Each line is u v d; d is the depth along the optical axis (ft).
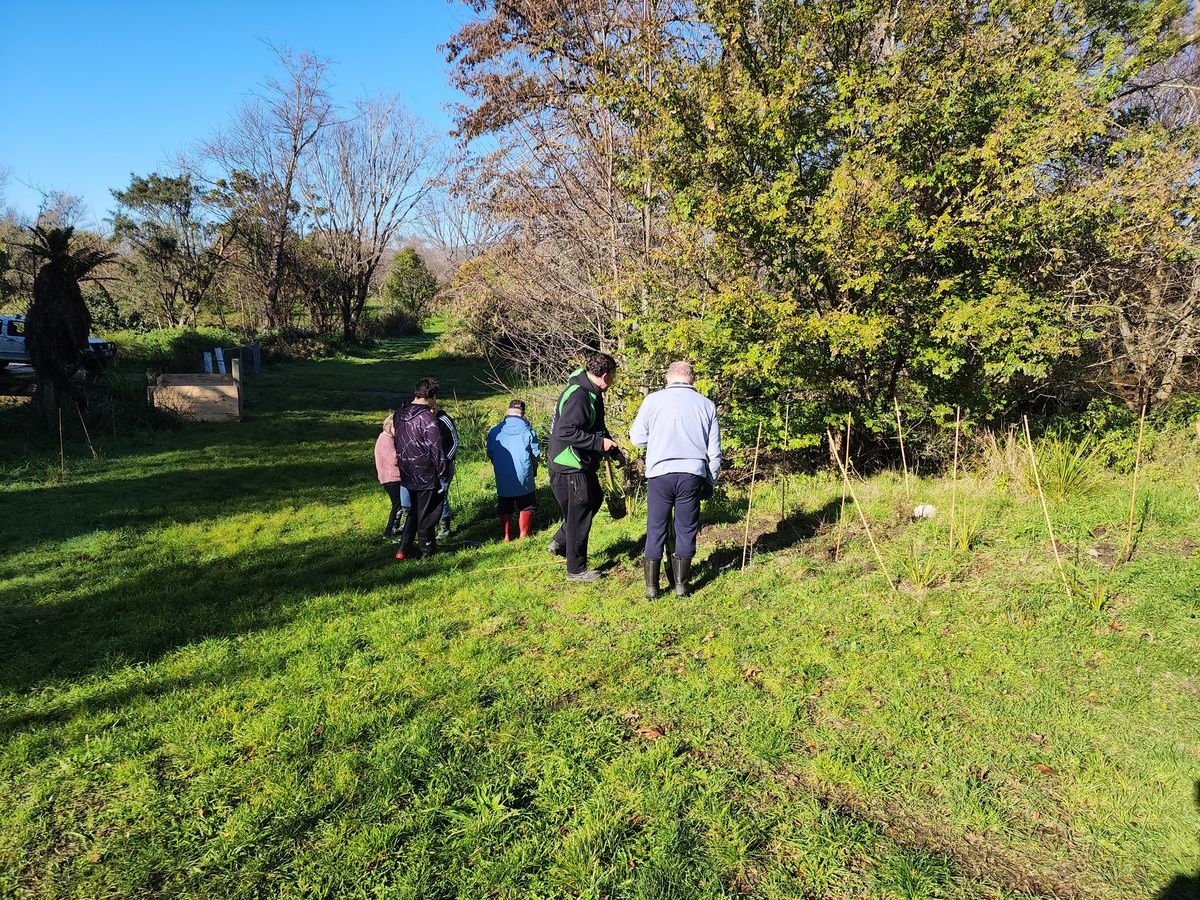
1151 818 8.51
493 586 17.47
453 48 33.27
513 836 8.52
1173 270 23.98
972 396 23.38
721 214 21.20
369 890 7.80
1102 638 12.62
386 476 22.76
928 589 15.17
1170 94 26.91
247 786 9.61
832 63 22.56
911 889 7.52
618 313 30.91
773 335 21.91
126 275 106.01
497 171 33.68
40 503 28.35
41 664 13.79
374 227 124.98
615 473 24.04
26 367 68.33
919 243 20.92
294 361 100.32
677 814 8.76
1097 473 20.80
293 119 114.01
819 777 9.45
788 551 18.25
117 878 8.08
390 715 11.14
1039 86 19.99
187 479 33.32
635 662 12.80
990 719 10.57
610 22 29.27
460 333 102.94
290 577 19.12
